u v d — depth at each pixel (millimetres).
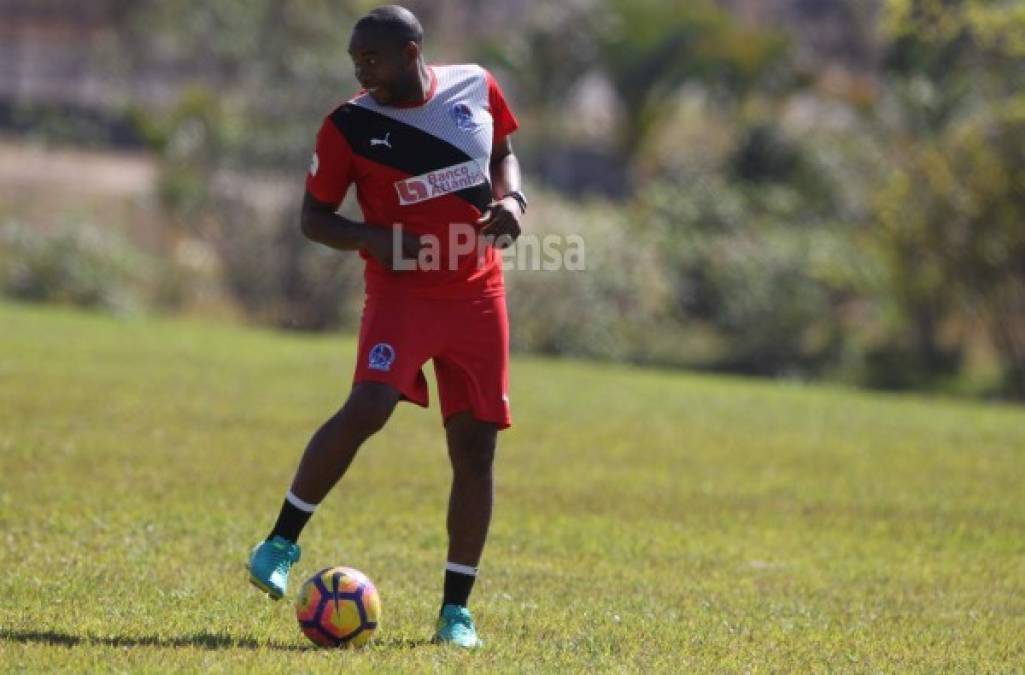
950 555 31594
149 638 20406
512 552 29141
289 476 36156
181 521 29969
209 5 106000
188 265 104312
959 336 101438
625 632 22453
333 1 103812
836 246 100375
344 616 20281
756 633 22984
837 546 31984
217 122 96625
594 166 156875
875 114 102375
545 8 153250
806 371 98625
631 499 36312
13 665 18328
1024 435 54594
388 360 20688
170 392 50594
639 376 72562
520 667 19531
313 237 21172
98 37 141375
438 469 38875
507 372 21531
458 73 21594
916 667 21125
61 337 66875
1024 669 21391
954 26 88562
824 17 185750
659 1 147625
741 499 37250
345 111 21016
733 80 148500
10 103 155500
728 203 105250
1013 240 92125
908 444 49969
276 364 62219
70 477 34094
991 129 91375
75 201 118188
